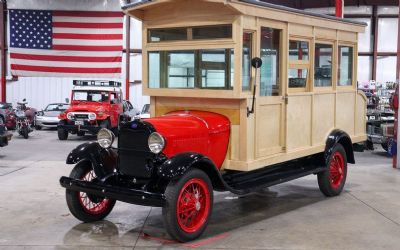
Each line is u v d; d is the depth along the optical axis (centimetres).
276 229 543
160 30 588
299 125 641
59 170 920
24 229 539
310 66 660
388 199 693
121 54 1941
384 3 1864
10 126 1609
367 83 1406
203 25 548
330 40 703
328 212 619
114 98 1537
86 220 562
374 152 1205
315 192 740
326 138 701
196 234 499
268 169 641
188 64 566
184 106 587
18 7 1911
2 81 1978
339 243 495
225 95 536
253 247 480
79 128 1441
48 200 675
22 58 1933
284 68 604
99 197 558
